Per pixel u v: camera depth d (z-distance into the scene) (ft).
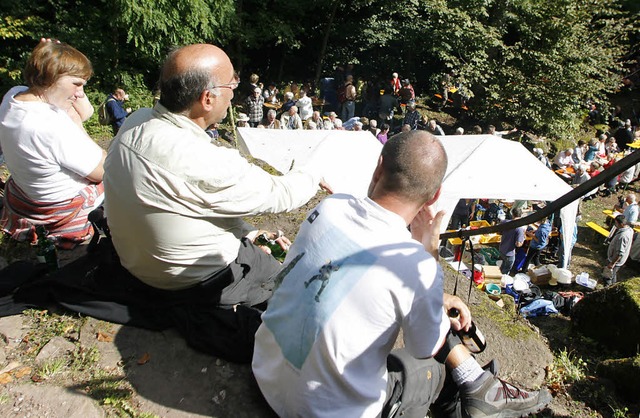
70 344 8.11
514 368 9.98
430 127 53.21
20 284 9.01
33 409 7.17
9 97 9.05
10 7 46.16
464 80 58.44
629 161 5.10
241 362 7.83
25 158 8.79
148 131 6.90
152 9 43.16
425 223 6.98
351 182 28.76
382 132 52.49
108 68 47.70
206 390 7.47
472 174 33.04
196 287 7.91
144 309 8.41
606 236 43.14
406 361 7.08
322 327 5.49
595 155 57.57
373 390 5.74
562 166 55.77
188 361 7.86
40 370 7.72
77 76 8.77
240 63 61.36
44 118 8.64
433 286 5.51
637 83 77.77
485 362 9.98
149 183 6.78
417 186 5.75
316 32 69.36
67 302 8.57
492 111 61.11
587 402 9.83
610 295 13.46
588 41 59.52
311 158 29.73
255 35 59.06
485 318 11.15
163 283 7.86
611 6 62.39
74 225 9.95
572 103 59.41
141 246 7.30
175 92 6.81
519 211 33.68
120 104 32.37
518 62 60.54
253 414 7.16
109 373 7.66
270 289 8.64
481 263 35.14
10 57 48.08
